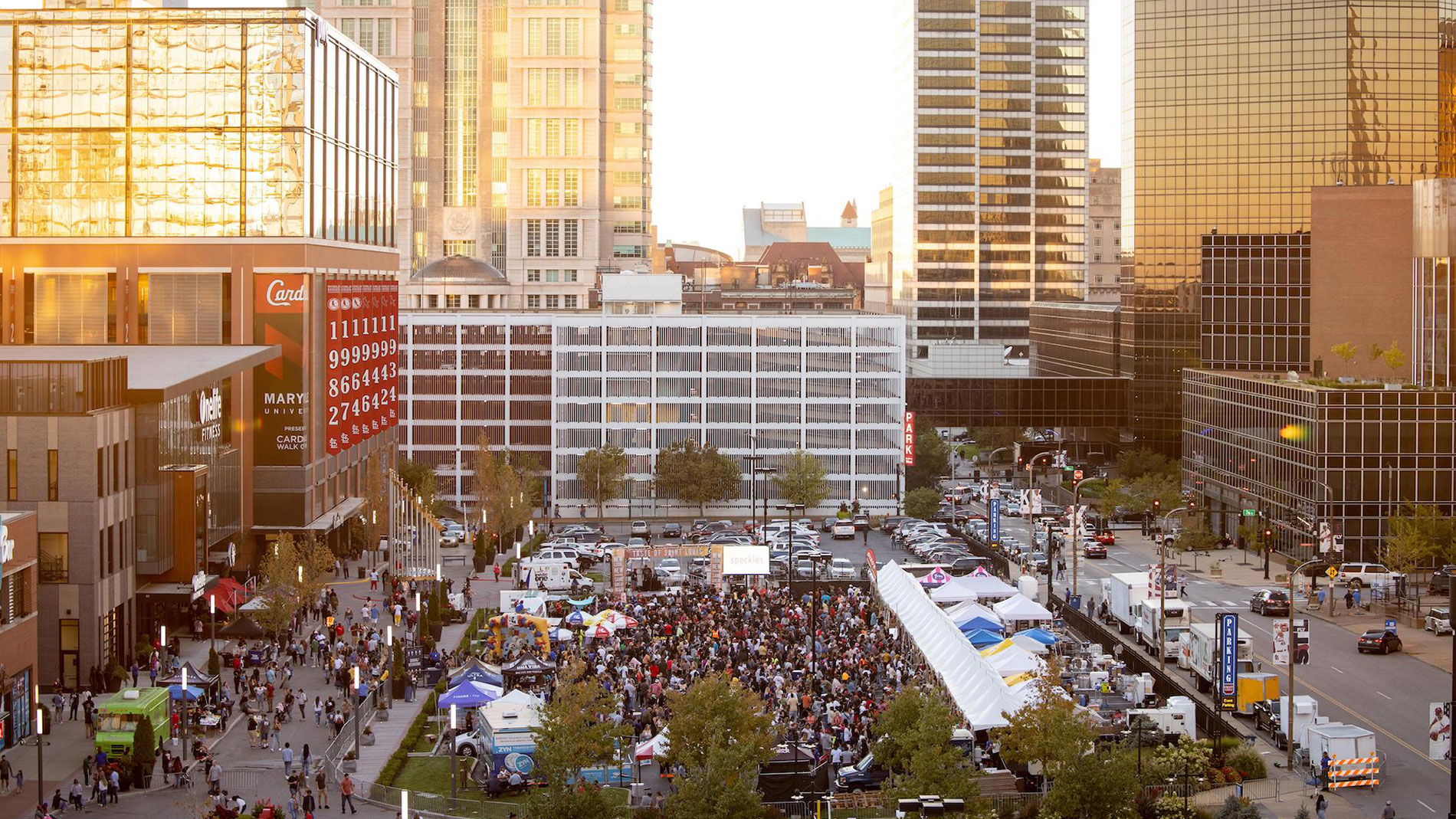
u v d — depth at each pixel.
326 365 162.88
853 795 79.50
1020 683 92.50
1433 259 181.12
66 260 160.00
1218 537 187.12
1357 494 162.88
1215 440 198.62
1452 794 76.56
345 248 175.38
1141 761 80.06
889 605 123.56
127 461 116.75
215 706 99.88
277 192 159.38
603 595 139.62
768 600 130.62
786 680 98.94
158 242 159.12
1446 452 162.38
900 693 85.38
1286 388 172.38
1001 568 153.88
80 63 160.50
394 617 128.75
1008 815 77.38
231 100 159.62
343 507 169.00
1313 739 88.56
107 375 113.75
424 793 84.31
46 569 108.62
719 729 76.81
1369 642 122.69
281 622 115.75
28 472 108.50
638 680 100.50
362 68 186.75
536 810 73.62
